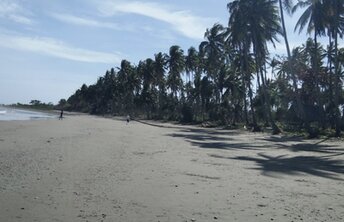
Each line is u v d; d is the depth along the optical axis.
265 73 61.22
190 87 100.81
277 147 29.92
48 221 7.44
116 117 123.00
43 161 15.62
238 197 10.26
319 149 28.66
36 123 54.09
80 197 9.48
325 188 12.34
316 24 46.66
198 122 80.94
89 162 16.03
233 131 54.59
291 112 63.84
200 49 77.00
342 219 8.32
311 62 67.00
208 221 7.84
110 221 7.56
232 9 53.50
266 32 51.50
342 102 64.56
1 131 34.62
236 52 71.06
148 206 8.92
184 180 12.63
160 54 112.06
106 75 166.75
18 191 9.88
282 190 11.59
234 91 78.00
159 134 42.06
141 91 124.12
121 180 12.11
